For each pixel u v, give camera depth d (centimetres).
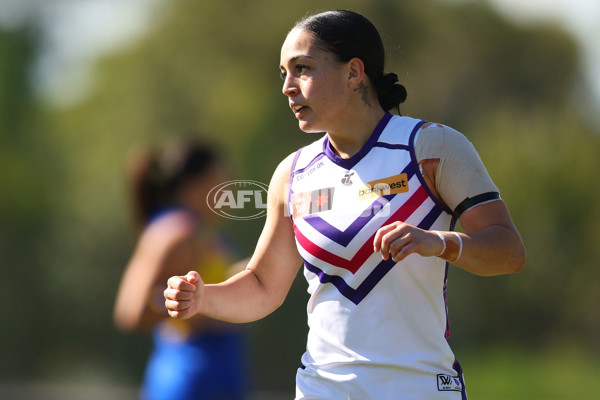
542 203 10369
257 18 10331
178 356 1562
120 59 10775
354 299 1003
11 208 10938
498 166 10231
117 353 10250
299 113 1048
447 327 1030
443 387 994
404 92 1066
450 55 10506
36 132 11588
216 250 1548
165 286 1509
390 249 902
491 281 10288
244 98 10388
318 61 1025
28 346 10606
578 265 10481
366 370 993
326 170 1048
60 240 10531
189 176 1529
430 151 995
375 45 1042
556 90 11150
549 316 10512
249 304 1094
